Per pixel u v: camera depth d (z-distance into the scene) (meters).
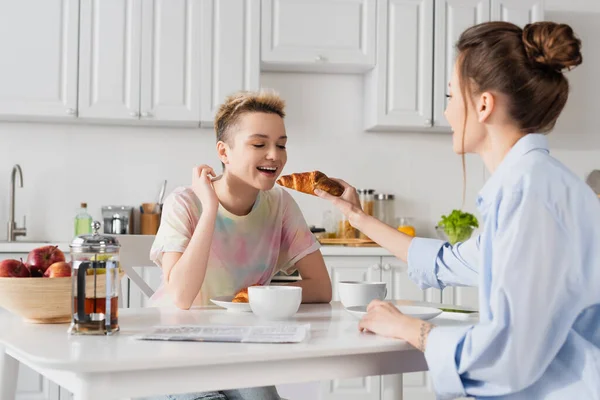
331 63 4.03
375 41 4.07
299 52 3.99
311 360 1.23
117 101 3.84
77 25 3.80
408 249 1.71
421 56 4.10
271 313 1.54
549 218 1.20
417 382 3.83
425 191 4.46
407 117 4.10
